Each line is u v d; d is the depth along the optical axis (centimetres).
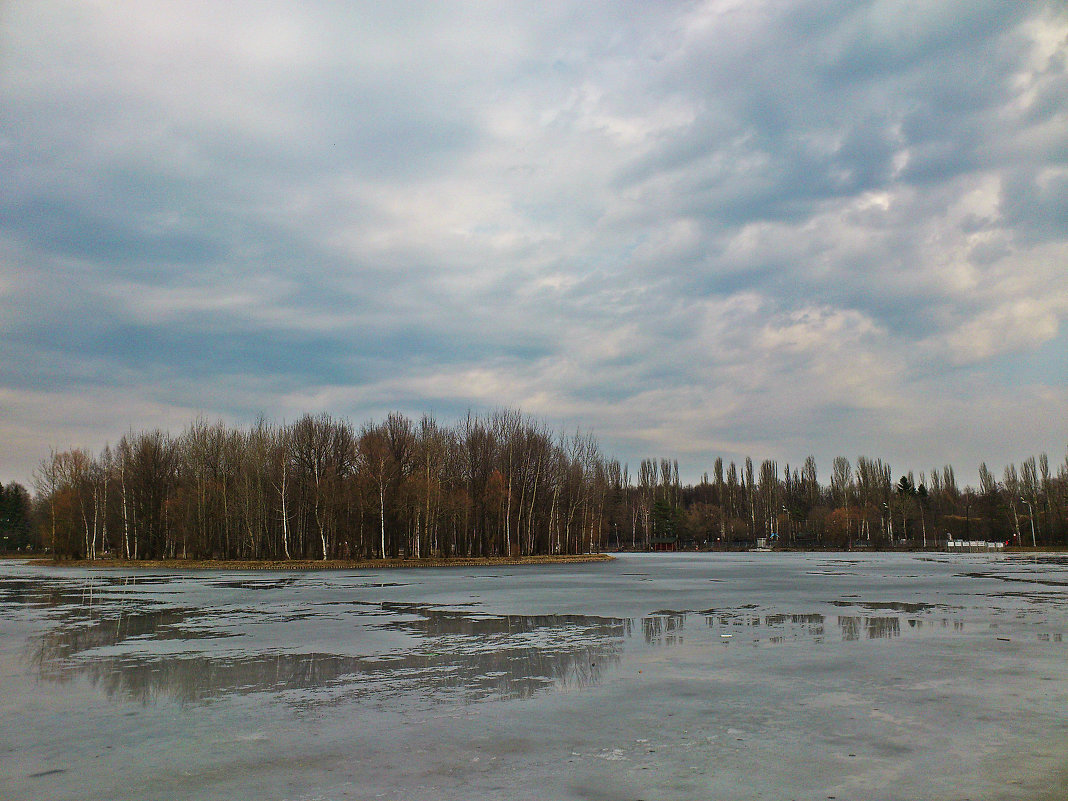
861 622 2525
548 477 10012
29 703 1436
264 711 1355
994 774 967
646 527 16500
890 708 1323
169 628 2559
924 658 1814
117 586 4888
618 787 934
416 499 8250
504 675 1659
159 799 915
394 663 1828
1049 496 12975
